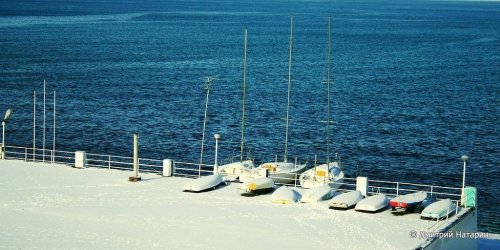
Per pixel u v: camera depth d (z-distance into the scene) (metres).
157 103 125.62
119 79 155.75
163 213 45.59
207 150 92.81
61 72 164.88
